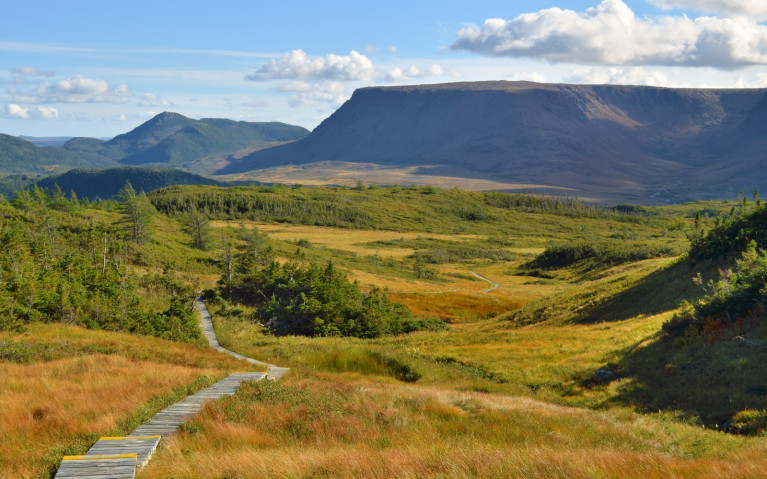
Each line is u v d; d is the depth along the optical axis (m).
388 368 37.44
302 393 18.08
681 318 30.06
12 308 39.44
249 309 69.81
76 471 9.39
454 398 21.05
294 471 9.14
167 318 50.88
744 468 8.61
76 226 108.12
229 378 21.98
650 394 23.59
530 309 64.38
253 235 116.00
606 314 48.66
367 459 9.63
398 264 163.75
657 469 8.45
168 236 128.62
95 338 35.94
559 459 8.96
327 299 61.06
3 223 92.69
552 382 29.14
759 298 26.66
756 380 20.77
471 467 8.78
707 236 49.69
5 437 12.05
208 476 9.34
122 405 15.00
